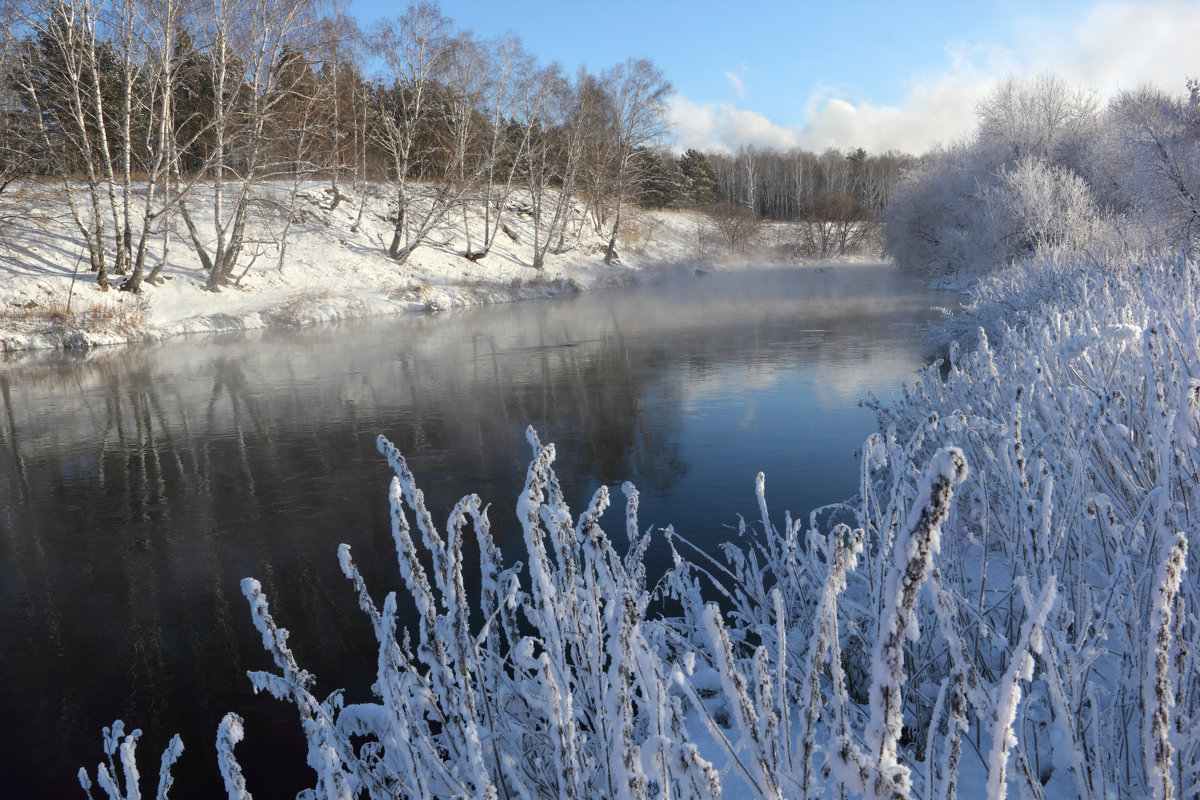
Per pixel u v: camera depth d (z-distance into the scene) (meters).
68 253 25.86
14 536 7.53
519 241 43.94
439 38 35.66
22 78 23.95
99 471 9.59
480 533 2.20
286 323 25.73
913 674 2.76
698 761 1.26
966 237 32.75
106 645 5.36
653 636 2.88
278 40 26.45
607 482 8.34
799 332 19.83
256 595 1.80
